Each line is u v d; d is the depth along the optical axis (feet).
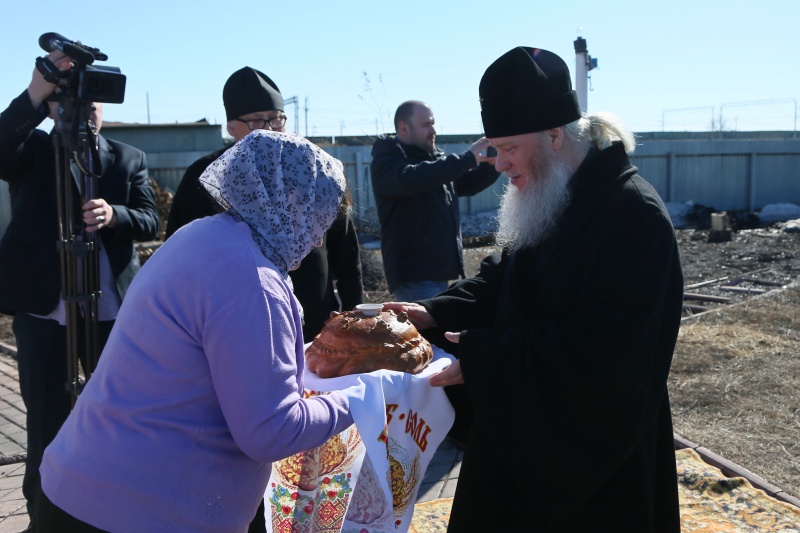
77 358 10.51
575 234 7.39
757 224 64.39
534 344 7.13
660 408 7.82
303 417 5.82
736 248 47.32
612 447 7.03
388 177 16.17
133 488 5.60
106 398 5.76
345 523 7.34
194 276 5.60
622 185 7.31
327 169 6.21
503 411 7.18
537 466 7.14
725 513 11.53
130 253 12.17
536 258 7.90
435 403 7.72
